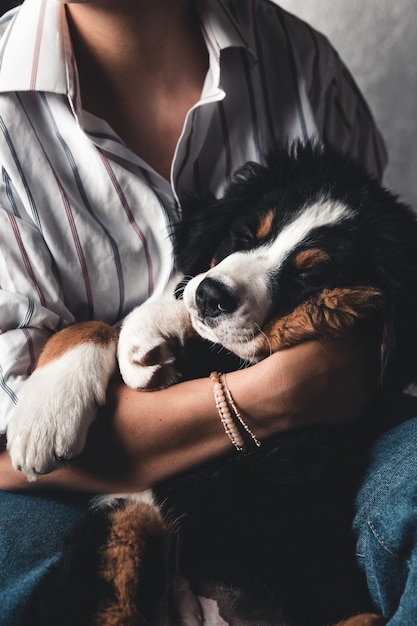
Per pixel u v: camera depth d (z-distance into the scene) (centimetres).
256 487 84
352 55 140
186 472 83
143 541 79
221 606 82
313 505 83
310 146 91
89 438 80
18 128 88
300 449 84
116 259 92
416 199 140
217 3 96
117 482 82
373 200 85
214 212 90
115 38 92
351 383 83
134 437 80
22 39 90
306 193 86
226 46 94
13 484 82
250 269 82
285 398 81
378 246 82
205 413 81
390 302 81
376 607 78
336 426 85
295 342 83
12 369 83
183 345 85
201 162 98
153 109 96
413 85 136
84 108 94
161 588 79
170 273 92
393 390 84
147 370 81
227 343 82
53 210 89
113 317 95
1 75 89
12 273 86
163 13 93
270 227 85
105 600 76
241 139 98
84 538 78
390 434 86
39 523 81
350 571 81
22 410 78
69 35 92
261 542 83
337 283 81
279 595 81
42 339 86
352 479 84
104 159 90
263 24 102
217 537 84
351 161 90
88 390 79
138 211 92
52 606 75
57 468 79
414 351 82
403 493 75
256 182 90
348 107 108
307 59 103
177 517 83
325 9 140
